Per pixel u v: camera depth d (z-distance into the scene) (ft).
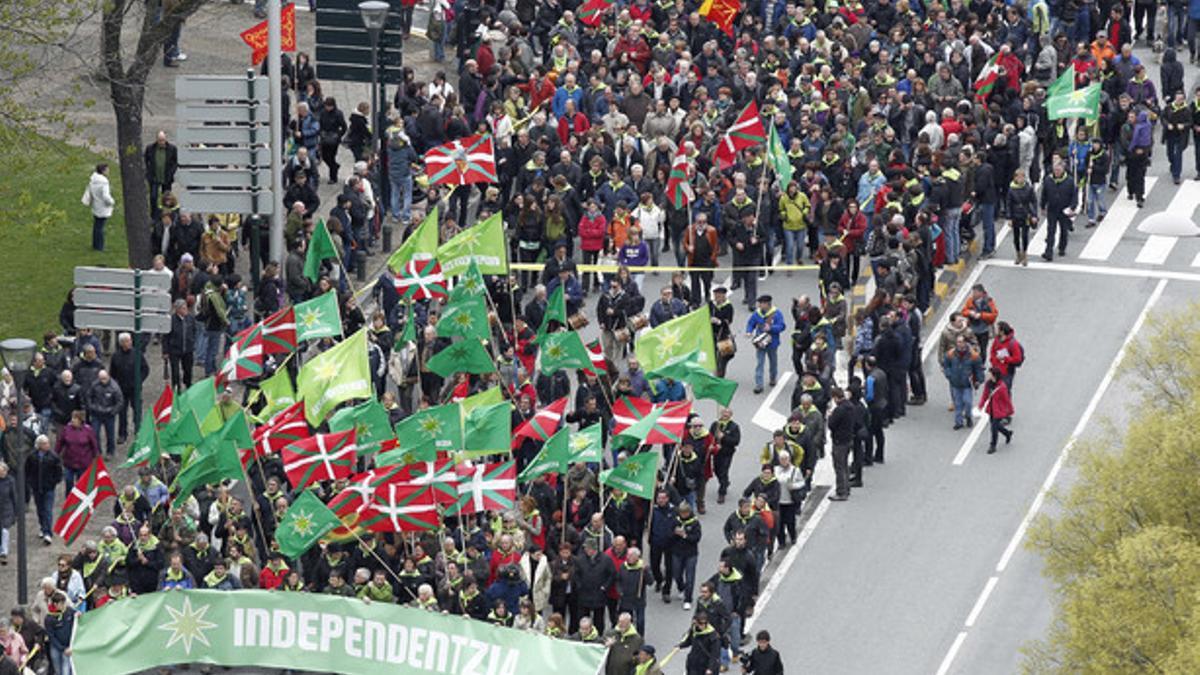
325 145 362.74
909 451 306.14
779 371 324.39
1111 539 251.60
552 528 266.57
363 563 260.21
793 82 381.19
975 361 307.78
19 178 364.58
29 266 343.67
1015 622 271.49
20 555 261.44
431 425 252.83
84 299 294.66
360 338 266.36
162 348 313.53
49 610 251.19
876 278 322.34
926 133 355.36
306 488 257.14
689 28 393.70
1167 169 386.52
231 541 258.16
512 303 302.66
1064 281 350.23
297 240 323.37
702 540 284.41
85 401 291.58
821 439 287.28
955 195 344.90
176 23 324.80
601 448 273.75
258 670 252.83
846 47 387.55
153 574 260.01
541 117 349.82
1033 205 353.72
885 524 290.15
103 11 321.11
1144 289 348.18
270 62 312.09
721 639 254.06
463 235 293.64
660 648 265.54
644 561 278.67
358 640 246.06
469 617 246.27
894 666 263.90
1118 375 271.08
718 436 285.84
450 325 279.49
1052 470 301.63
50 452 276.82
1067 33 416.26
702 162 353.72
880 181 343.67
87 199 344.90
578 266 322.75
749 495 278.87
